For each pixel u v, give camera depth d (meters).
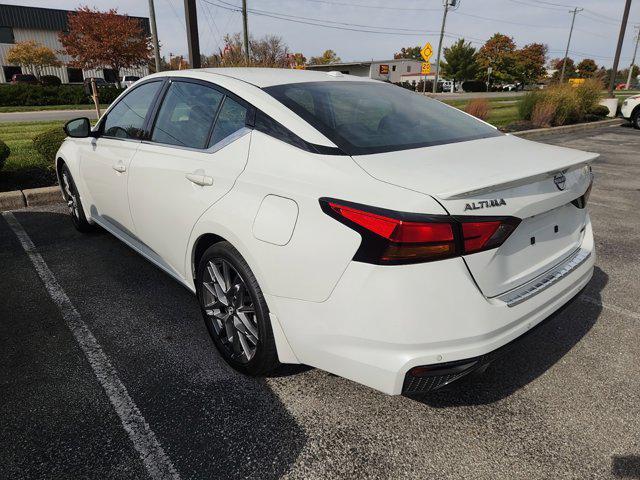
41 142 6.82
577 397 2.38
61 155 4.37
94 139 3.74
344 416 2.23
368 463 1.96
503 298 1.90
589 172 2.47
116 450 2.01
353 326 1.83
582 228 2.51
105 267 3.88
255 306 2.21
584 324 3.09
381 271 1.73
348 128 2.25
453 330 1.76
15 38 42.88
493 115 16.75
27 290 3.49
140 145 3.07
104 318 3.09
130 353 2.71
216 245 2.39
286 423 2.18
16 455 1.98
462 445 2.06
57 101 26.56
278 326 2.13
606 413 2.26
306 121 2.21
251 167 2.23
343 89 2.73
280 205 2.02
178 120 2.83
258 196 2.12
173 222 2.70
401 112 2.62
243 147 2.32
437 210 1.68
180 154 2.67
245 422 2.18
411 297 1.71
